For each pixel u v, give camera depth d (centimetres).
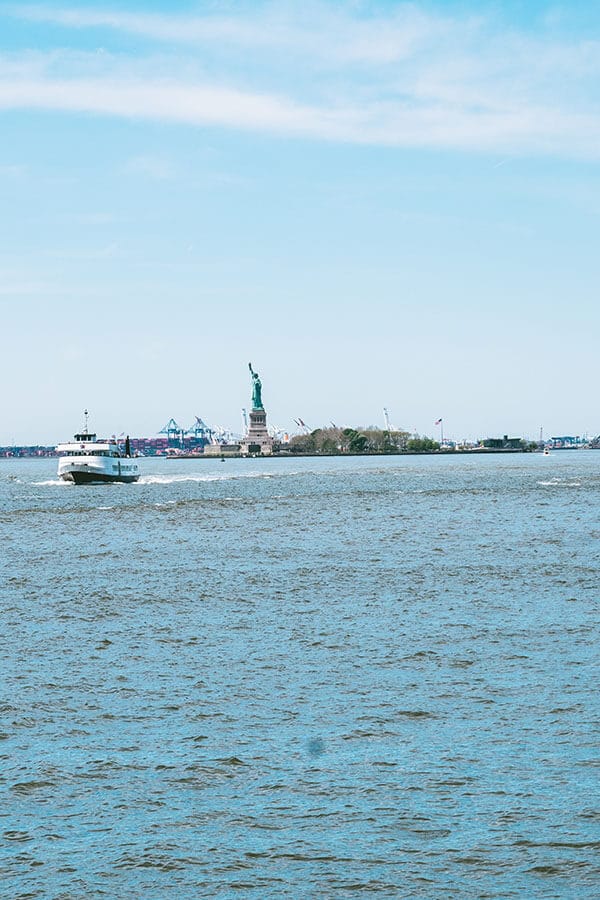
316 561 9056
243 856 2967
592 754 3616
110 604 6819
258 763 3625
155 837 3086
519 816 3155
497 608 6372
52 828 3153
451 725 3975
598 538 10538
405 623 5944
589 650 5131
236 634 5741
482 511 14925
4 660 5162
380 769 3544
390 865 2900
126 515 14912
